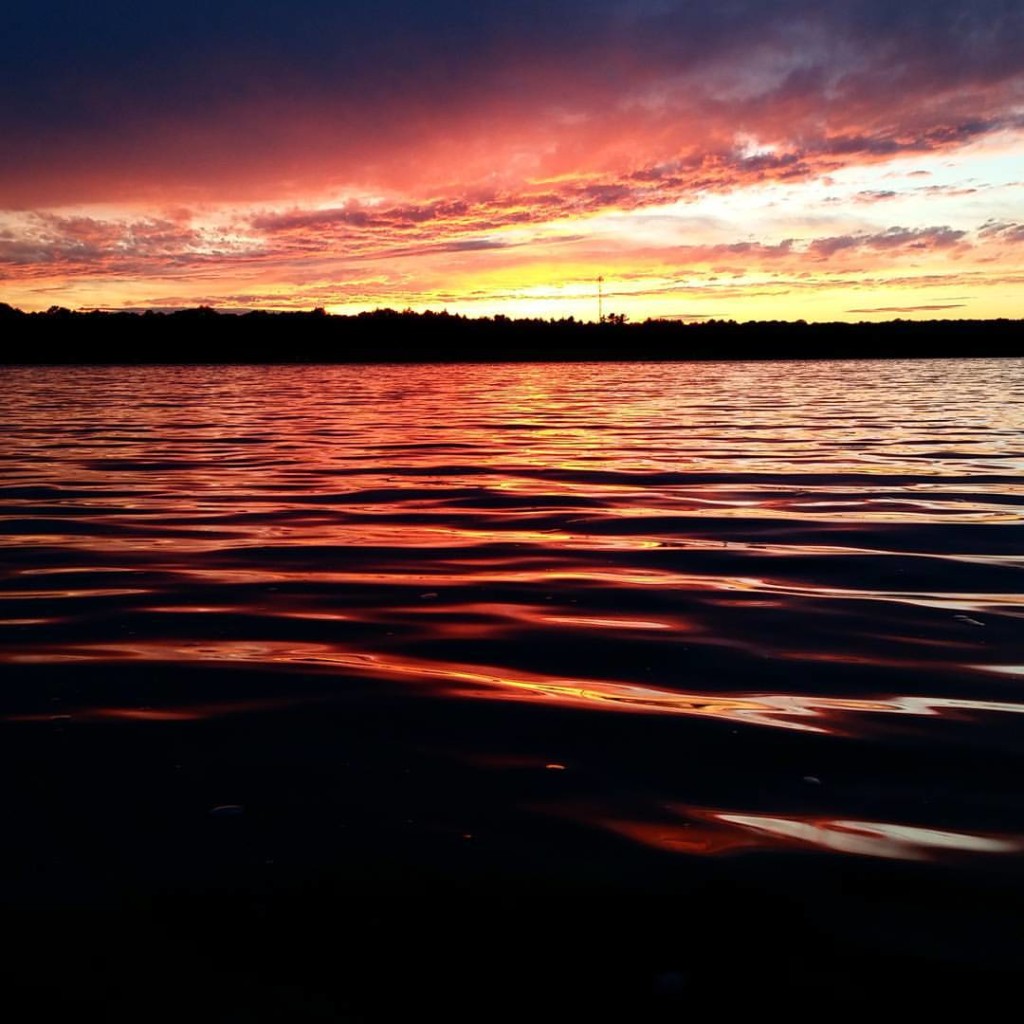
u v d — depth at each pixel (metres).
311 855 3.11
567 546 8.29
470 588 6.83
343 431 20.25
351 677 4.90
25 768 3.79
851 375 53.03
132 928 2.72
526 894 2.88
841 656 5.27
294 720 4.30
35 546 8.37
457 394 35.91
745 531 8.92
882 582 6.96
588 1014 2.38
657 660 5.21
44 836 3.25
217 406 29.14
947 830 3.28
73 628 5.84
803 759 3.89
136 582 7.04
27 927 2.73
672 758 3.89
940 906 2.81
